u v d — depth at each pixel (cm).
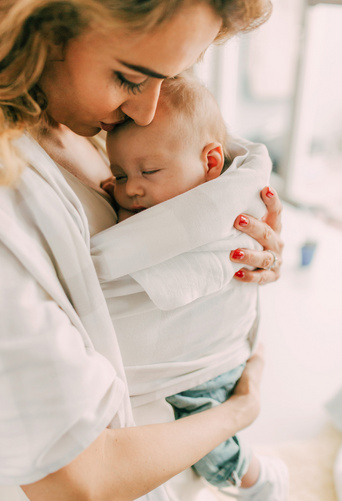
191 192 73
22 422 48
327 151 382
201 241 71
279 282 263
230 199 75
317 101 362
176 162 85
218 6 51
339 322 232
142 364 76
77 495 52
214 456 90
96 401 52
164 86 86
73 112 62
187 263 72
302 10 301
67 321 53
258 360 100
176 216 70
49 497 52
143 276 68
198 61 69
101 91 56
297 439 173
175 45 51
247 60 418
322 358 210
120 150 85
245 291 88
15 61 50
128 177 88
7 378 47
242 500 109
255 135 418
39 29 49
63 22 49
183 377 83
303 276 269
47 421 48
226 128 98
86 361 52
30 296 50
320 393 192
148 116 63
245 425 80
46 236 55
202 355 85
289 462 164
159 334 75
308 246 270
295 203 353
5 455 48
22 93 53
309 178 374
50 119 77
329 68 355
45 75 57
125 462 57
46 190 55
